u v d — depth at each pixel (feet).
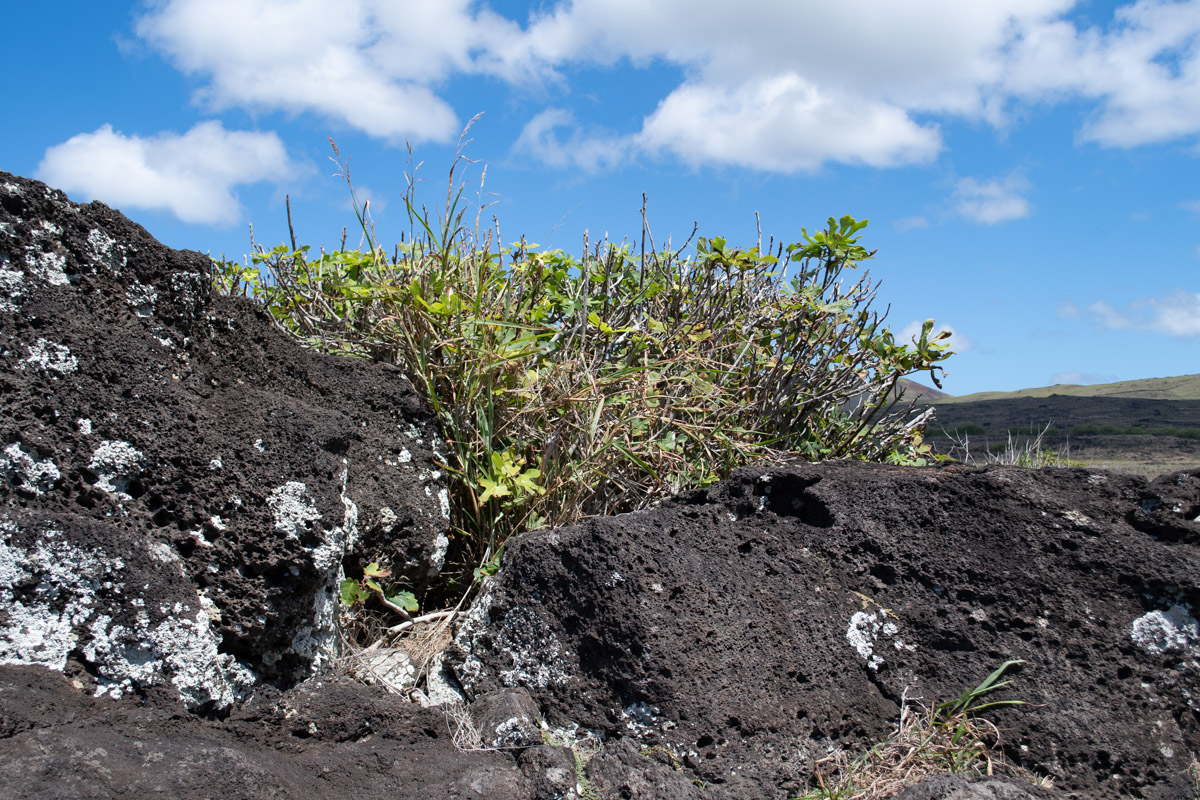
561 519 10.55
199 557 6.98
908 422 15.02
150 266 8.01
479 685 8.07
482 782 6.30
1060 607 8.30
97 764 5.14
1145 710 7.75
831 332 14.24
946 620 8.43
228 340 8.76
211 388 8.09
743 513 9.50
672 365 12.65
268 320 9.46
